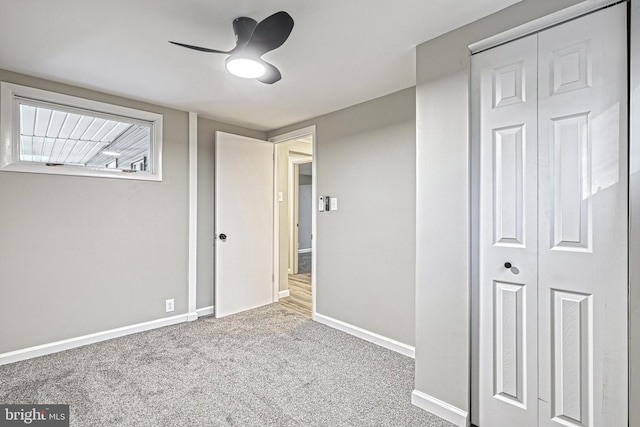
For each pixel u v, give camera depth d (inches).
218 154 142.8
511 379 65.8
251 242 155.9
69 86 105.8
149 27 72.9
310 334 124.2
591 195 56.9
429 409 76.3
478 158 70.0
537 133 62.4
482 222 69.4
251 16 68.9
